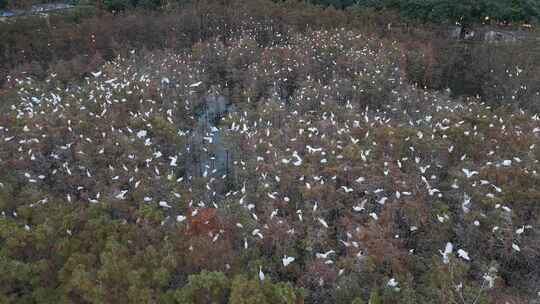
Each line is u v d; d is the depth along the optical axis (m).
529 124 33.25
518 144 29.64
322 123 31.75
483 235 22.17
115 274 18.23
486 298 18.39
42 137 29.27
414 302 17.92
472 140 30.06
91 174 26.92
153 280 18.59
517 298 19.39
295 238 22.55
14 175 26.34
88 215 22.36
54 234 20.83
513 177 25.89
